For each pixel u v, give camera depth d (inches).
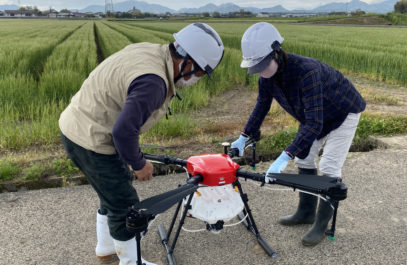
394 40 946.1
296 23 2987.2
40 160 173.0
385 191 150.6
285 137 200.8
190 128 236.7
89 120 80.7
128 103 69.9
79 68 414.0
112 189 87.5
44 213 133.0
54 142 211.8
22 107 275.4
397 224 127.1
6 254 110.0
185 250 113.9
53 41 855.1
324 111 106.0
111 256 110.0
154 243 117.9
